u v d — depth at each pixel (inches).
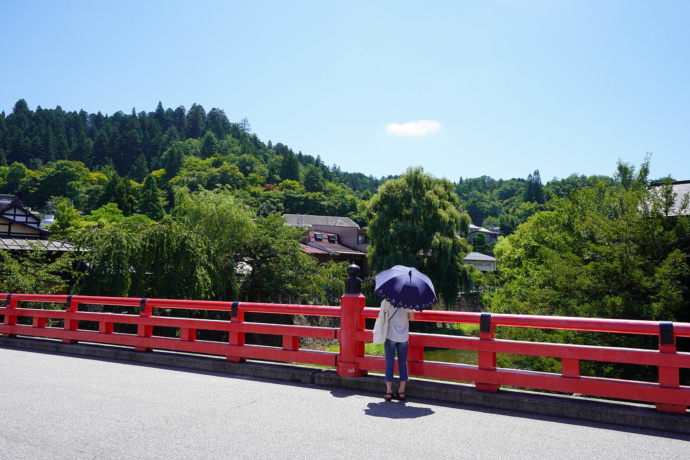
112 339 337.7
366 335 243.8
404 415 197.9
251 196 4948.3
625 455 152.2
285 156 6697.8
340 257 2201.0
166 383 255.3
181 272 782.5
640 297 545.0
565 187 6761.8
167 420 189.3
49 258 895.1
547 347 202.1
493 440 166.7
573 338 516.4
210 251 858.1
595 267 576.4
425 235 1357.0
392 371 219.9
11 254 824.3
